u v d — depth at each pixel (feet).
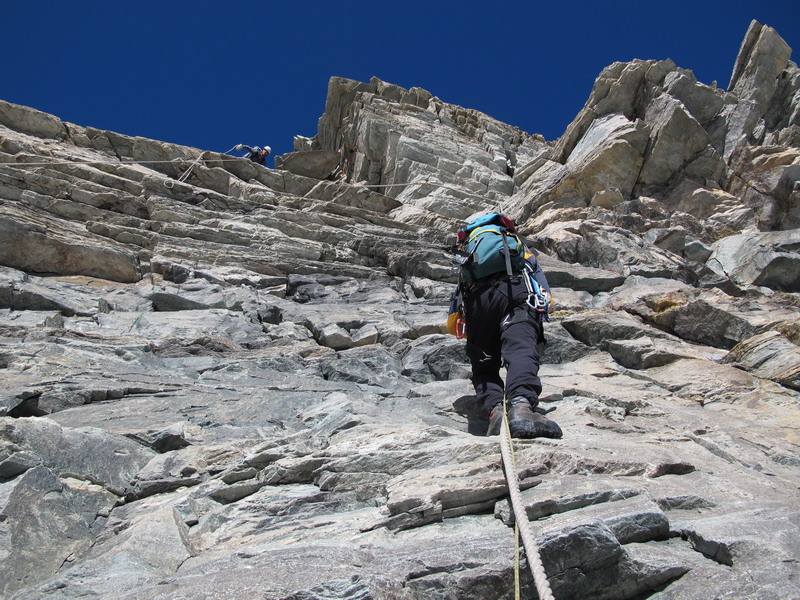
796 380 18.84
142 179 36.99
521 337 13.65
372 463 11.61
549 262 32.53
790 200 37.91
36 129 42.52
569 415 15.24
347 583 7.78
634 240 35.53
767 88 46.73
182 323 22.56
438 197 50.11
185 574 8.61
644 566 8.66
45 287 23.90
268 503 10.96
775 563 8.34
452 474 10.85
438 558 8.61
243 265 30.14
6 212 27.63
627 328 22.38
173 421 14.24
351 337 22.79
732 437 14.47
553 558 8.57
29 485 10.50
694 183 41.60
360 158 57.41
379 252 33.86
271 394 16.51
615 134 43.21
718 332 23.63
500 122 65.82
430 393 17.20
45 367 16.65
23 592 8.48
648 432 14.66
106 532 10.16
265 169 44.96
